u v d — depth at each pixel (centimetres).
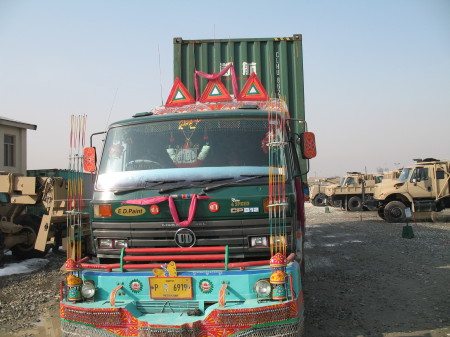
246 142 425
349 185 2600
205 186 398
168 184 407
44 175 1474
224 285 357
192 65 791
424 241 1127
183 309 364
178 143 435
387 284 663
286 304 336
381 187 1872
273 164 409
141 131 451
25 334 475
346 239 1220
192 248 381
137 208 399
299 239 468
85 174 512
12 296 627
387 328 471
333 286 662
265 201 383
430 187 1777
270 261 350
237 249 384
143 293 372
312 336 451
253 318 331
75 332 365
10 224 859
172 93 530
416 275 713
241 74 775
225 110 451
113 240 411
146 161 432
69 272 386
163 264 377
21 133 1830
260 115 437
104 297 379
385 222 1786
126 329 349
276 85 769
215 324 335
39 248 828
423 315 509
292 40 780
